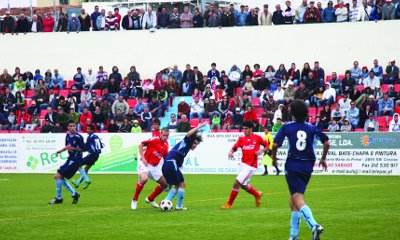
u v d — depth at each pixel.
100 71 60.34
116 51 65.12
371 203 25.86
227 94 52.97
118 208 25.53
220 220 21.30
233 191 25.03
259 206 25.50
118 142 49.06
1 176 46.94
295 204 16.28
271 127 49.03
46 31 67.75
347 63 58.59
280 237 17.75
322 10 60.19
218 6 70.31
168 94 56.22
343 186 34.62
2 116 56.38
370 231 18.48
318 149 45.41
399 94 50.78
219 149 47.09
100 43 65.56
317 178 41.28
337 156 44.88
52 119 53.97
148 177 25.27
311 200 27.30
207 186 36.06
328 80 56.91
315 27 59.50
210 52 62.56
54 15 70.75
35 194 32.34
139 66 64.56
